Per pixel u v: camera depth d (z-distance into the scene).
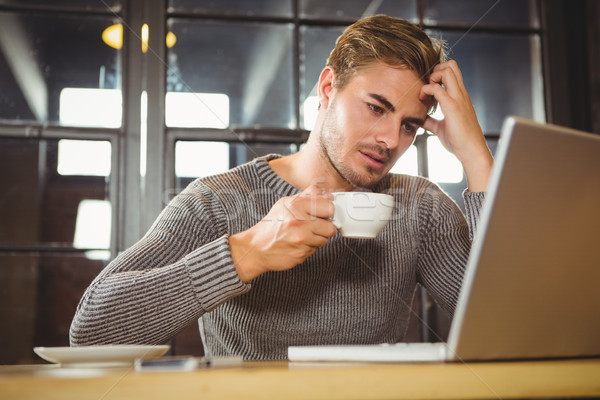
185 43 1.90
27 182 1.81
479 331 0.55
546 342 0.59
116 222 1.82
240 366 0.55
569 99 2.01
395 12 2.01
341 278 1.12
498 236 0.52
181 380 0.42
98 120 1.85
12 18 1.85
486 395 0.46
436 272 1.21
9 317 1.78
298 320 1.10
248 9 1.95
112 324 0.78
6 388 0.41
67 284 1.80
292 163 1.23
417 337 1.84
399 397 0.44
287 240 0.76
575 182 0.54
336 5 1.99
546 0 2.04
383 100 1.07
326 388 0.43
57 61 1.85
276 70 1.94
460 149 1.11
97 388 0.41
